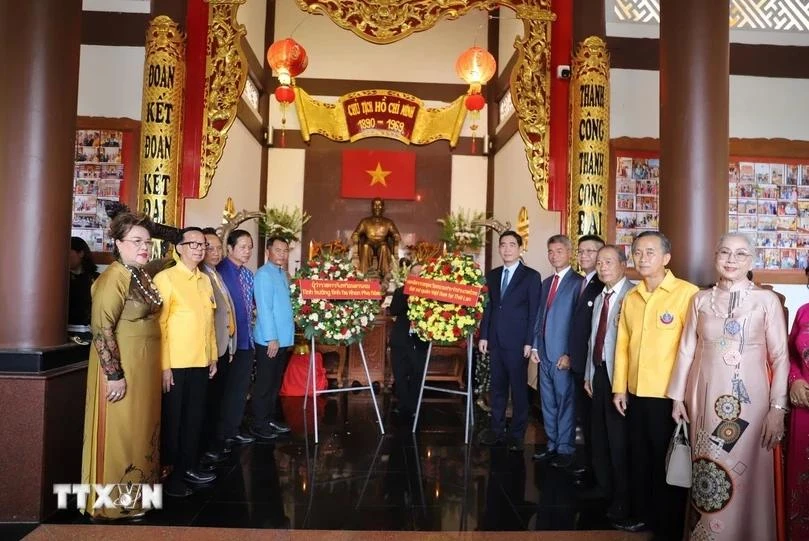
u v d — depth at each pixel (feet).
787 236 17.13
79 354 9.96
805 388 7.20
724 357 7.44
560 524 9.12
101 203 16.56
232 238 13.09
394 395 19.21
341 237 28.19
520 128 15.71
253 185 26.25
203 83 15.02
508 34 25.20
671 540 8.57
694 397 7.76
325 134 28.17
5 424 8.66
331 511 9.43
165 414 9.84
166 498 9.81
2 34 9.29
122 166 16.63
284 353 14.43
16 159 9.20
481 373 18.88
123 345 8.72
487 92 28.27
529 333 12.97
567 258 12.54
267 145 27.73
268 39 28.02
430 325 13.80
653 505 8.76
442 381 20.15
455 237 26.53
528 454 12.80
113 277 8.52
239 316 12.82
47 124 9.34
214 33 15.05
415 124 28.22
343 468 11.62
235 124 23.02
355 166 28.22
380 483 10.80
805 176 17.25
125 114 16.71
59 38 9.50
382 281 23.89
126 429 8.72
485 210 28.32
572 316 12.06
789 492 7.34
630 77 16.90
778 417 7.13
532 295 13.07
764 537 7.26
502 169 26.20
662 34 11.64
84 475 8.87
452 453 12.80
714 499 7.36
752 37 17.49
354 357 20.22
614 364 9.22
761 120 17.37
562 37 15.70
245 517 9.11
